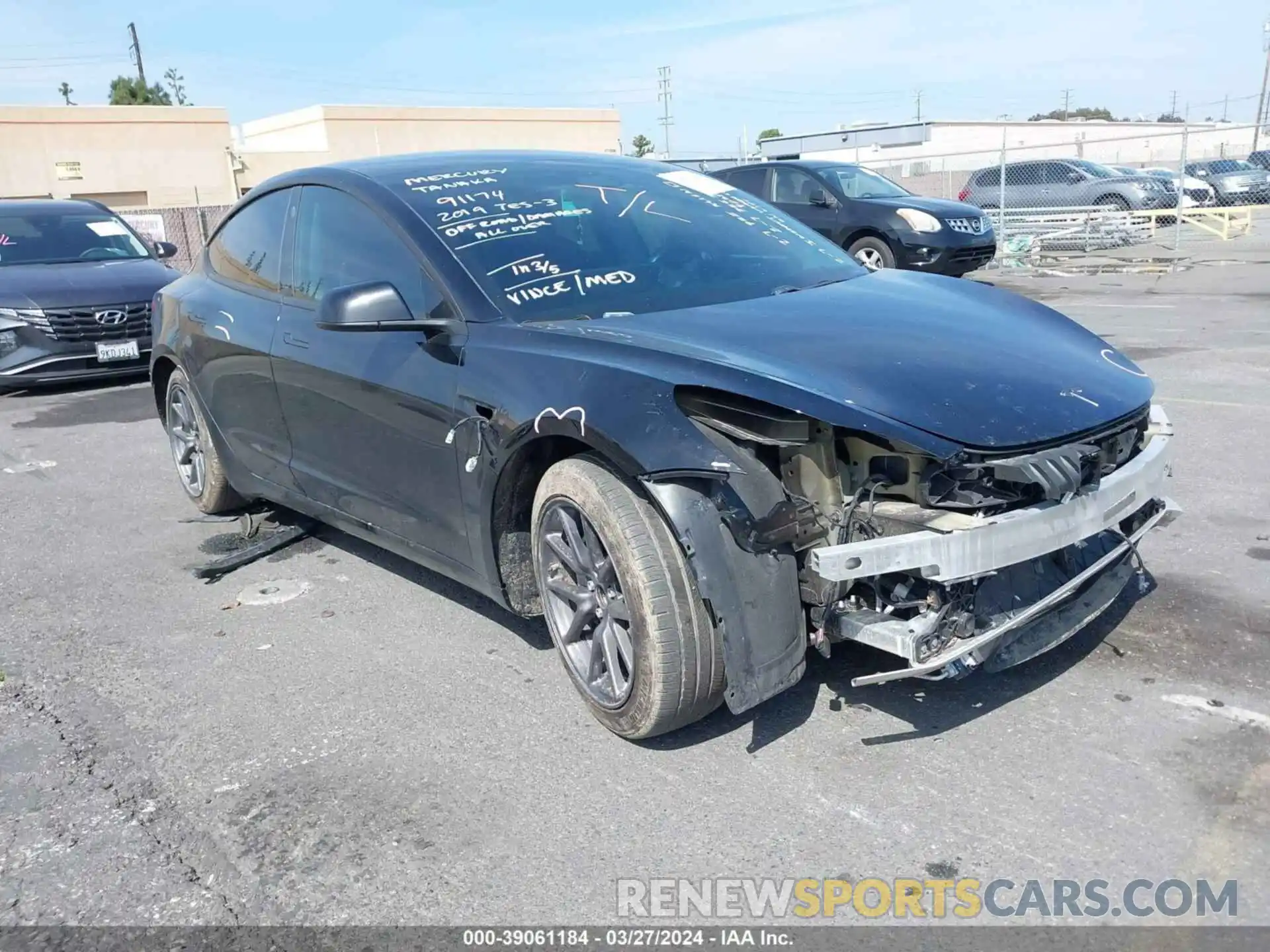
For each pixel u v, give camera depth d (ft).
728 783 9.29
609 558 9.37
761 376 8.82
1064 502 8.86
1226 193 76.28
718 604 8.61
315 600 14.12
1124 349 27.94
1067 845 8.22
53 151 108.68
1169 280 44.52
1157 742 9.48
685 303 11.18
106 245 34.22
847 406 8.55
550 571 10.50
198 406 16.40
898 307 11.15
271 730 10.69
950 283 12.78
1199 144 142.00
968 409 8.73
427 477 11.46
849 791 9.06
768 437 8.61
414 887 8.21
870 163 62.75
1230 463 17.42
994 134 126.93
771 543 8.59
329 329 10.85
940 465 8.45
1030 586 9.36
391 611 13.58
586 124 140.87
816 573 8.69
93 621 13.82
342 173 13.46
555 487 9.85
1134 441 10.09
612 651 9.80
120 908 8.16
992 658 9.37
